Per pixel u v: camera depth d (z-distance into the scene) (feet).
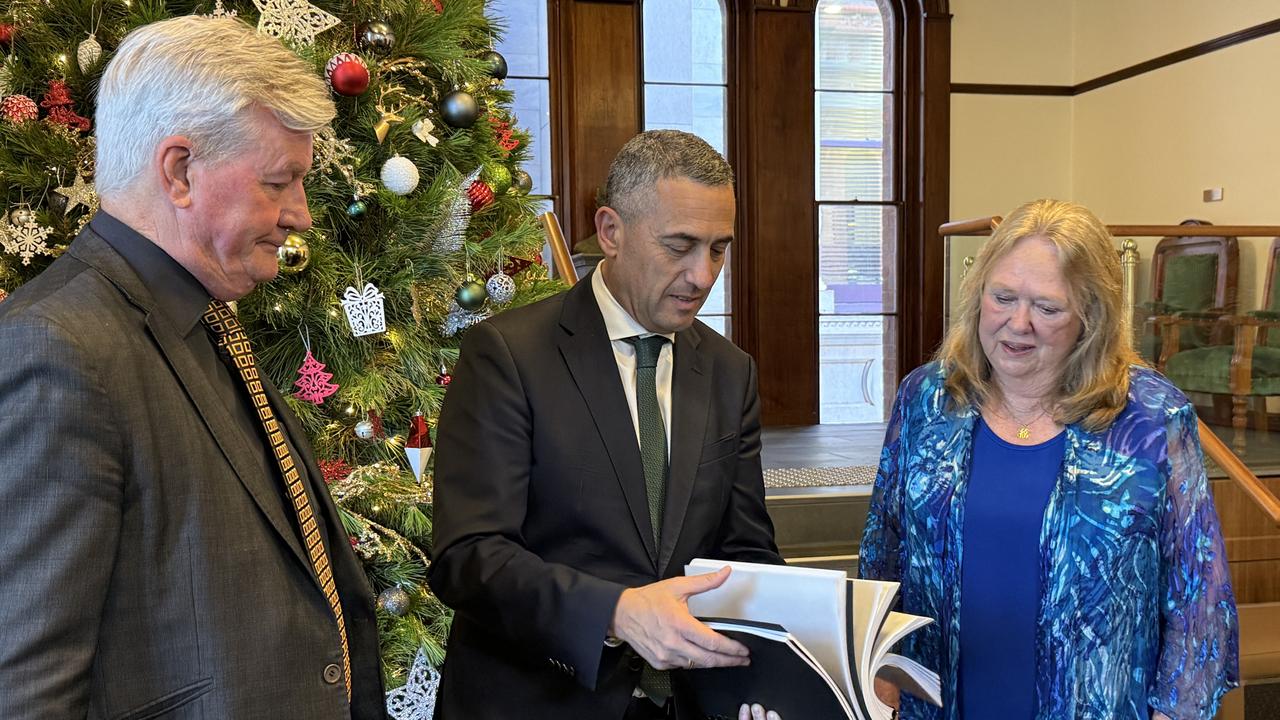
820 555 10.94
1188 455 4.23
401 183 5.99
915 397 4.73
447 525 3.71
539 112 17.75
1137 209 19.62
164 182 2.85
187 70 2.82
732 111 18.90
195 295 3.01
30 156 5.05
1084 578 4.11
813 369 19.61
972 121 20.39
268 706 2.83
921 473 4.54
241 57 2.90
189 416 2.81
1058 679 4.12
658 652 3.13
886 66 19.60
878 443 16.80
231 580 2.79
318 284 5.92
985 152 20.54
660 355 4.09
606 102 18.07
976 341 4.52
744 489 4.31
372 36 6.06
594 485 3.80
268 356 6.02
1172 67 18.58
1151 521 4.14
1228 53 17.39
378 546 5.76
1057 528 4.17
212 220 2.91
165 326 2.86
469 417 3.85
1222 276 13.17
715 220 3.64
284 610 2.92
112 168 2.89
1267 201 16.76
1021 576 4.25
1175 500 4.20
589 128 18.02
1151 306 13.01
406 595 5.86
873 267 19.84
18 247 4.90
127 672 2.60
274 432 3.26
